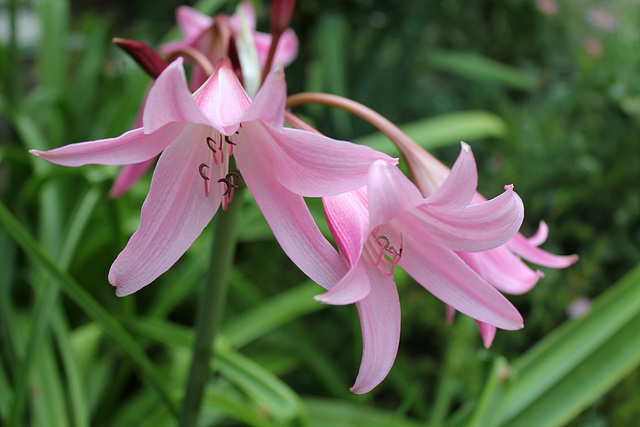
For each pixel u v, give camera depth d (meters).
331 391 0.80
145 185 0.85
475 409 0.51
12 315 0.68
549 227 0.99
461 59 1.28
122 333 0.49
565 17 1.46
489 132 0.92
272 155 0.35
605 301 0.59
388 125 0.40
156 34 1.38
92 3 1.70
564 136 1.02
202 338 0.46
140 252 0.34
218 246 0.44
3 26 1.23
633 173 0.97
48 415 0.57
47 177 0.67
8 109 0.80
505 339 0.89
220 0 0.97
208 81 0.35
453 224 0.35
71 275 0.80
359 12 1.31
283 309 0.72
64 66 0.98
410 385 0.82
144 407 0.73
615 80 1.04
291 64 1.32
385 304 0.35
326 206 0.35
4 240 0.71
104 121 0.98
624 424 0.77
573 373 0.57
